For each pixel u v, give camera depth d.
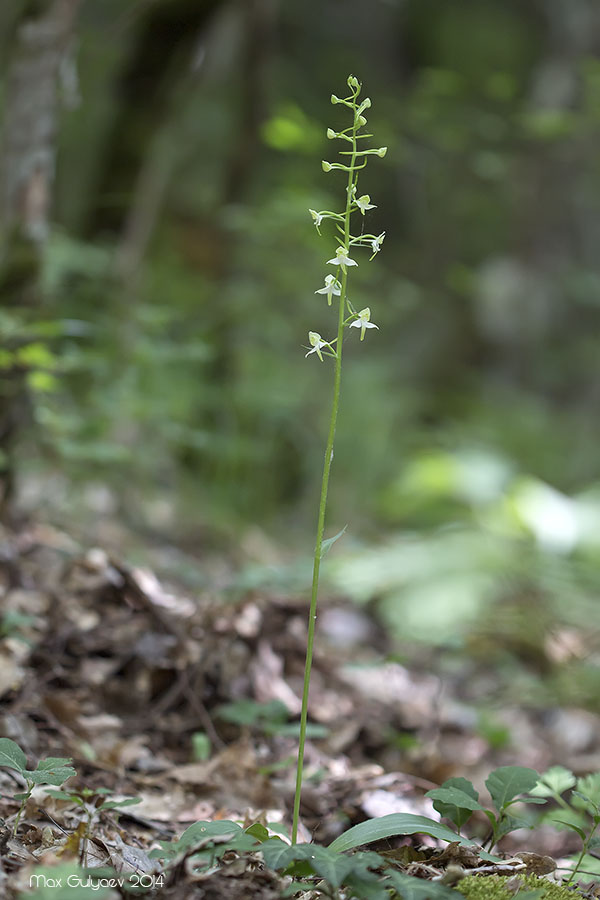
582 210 10.14
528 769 2.13
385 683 4.10
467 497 6.96
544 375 10.99
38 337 3.68
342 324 1.83
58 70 3.94
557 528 6.34
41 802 2.33
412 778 3.04
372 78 12.07
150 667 3.24
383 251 11.20
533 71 11.00
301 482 7.22
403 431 8.57
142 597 3.46
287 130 6.06
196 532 5.41
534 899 1.78
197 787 2.75
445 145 7.52
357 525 7.07
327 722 3.48
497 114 8.28
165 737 3.08
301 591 4.79
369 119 7.26
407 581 5.31
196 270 6.41
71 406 4.66
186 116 6.96
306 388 7.26
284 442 7.16
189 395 5.66
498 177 7.66
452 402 10.19
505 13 13.00
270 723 3.25
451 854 2.10
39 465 4.18
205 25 5.50
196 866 1.96
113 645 3.30
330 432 1.86
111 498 5.08
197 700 3.19
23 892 1.70
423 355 10.84
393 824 1.93
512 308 10.86
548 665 4.89
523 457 9.18
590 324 10.86
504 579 5.53
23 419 3.84
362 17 12.62
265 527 6.39
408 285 7.48
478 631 5.07
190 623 3.45
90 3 6.30
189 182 7.41
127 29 5.56
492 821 2.07
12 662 3.04
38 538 3.99
